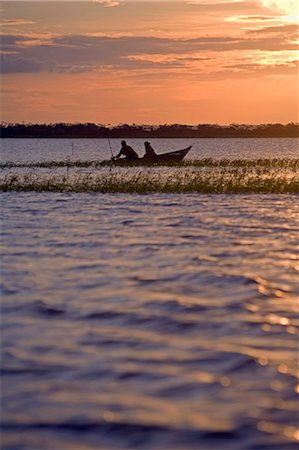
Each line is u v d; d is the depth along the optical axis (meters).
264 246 33.91
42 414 14.66
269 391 15.82
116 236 37.16
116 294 24.30
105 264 29.48
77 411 14.80
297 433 13.94
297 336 19.64
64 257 31.11
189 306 22.69
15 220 43.75
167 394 15.64
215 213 46.59
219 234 37.81
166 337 19.52
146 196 57.09
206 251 32.53
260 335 19.72
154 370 16.98
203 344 18.89
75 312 22.02
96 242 35.12
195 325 20.64
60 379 16.44
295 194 58.22
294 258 30.84
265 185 61.84
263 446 13.46
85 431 13.98
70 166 96.75
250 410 14.90
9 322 20.94
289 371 16.95
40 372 16.84
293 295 24.27
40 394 15.60
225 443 13.55
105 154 175.75
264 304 23.02
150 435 13.84
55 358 17.78
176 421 14.38
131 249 33.09
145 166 92.06
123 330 20.17
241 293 24.45
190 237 36.78
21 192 61.28
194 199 54.81
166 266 29.00
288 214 46.03
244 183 64.06
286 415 14.66
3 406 15.02
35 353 18.16
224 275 27.23
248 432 13.96
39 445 13.45
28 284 25.83
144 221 43.00
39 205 51.78
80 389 15.90
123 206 50.78
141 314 21.73
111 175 73.44
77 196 57.66
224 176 73.56
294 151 194.50
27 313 21.94
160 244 34.50
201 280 26.44
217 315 21.69
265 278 26.83
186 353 18.17
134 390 15.82
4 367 17.19
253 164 94.62
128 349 18.48
